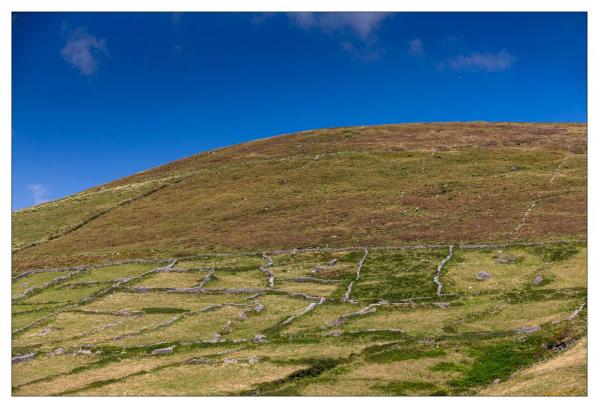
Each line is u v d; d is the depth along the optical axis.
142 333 59.59
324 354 49.69
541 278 66.44
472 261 76.56
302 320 60.91
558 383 38.34
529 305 59.25
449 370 45.75
